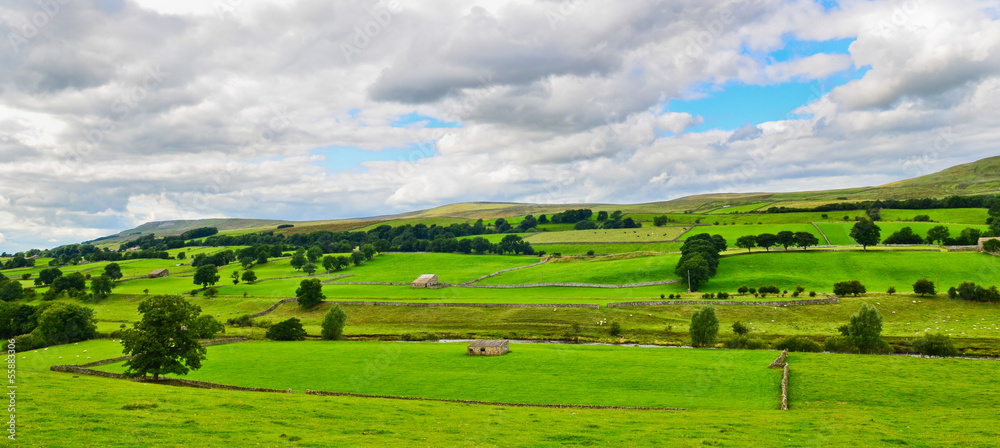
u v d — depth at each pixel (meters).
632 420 47.69
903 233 197.00
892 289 131.00
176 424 38.12
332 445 35.03
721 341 103.56
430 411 50.34
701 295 143.88
